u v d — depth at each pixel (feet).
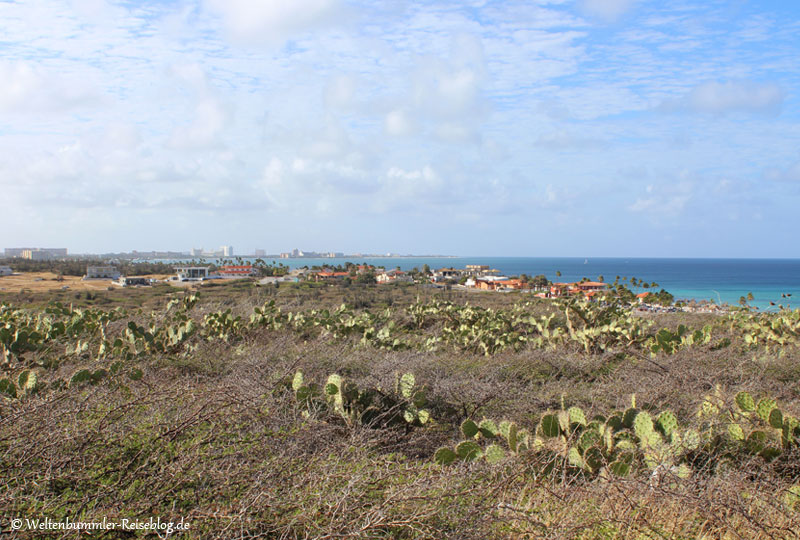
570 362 26.81
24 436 13.08
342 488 11.62
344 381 18.10
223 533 10.00
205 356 26.55
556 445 14.17
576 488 11.85
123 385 18.99
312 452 14.74
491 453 13.87
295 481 12.14
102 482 12.33
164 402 16.70
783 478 13.16
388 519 10.64
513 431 14.21
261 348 28.91
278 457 13.28
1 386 18.10
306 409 17.95
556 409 19.92
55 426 13.99
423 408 19.39
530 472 13.23
